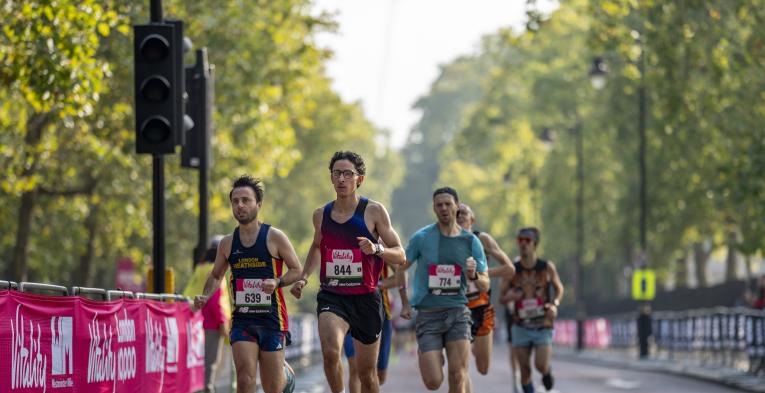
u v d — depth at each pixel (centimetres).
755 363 4731
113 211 6681
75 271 8025
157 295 2723
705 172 8444
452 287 2412
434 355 2416
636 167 10488
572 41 12975
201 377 3381
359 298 2164
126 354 2402
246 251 2147
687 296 8975
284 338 2177
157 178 3058
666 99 6531
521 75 14075
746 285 7438
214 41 5878
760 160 6109
